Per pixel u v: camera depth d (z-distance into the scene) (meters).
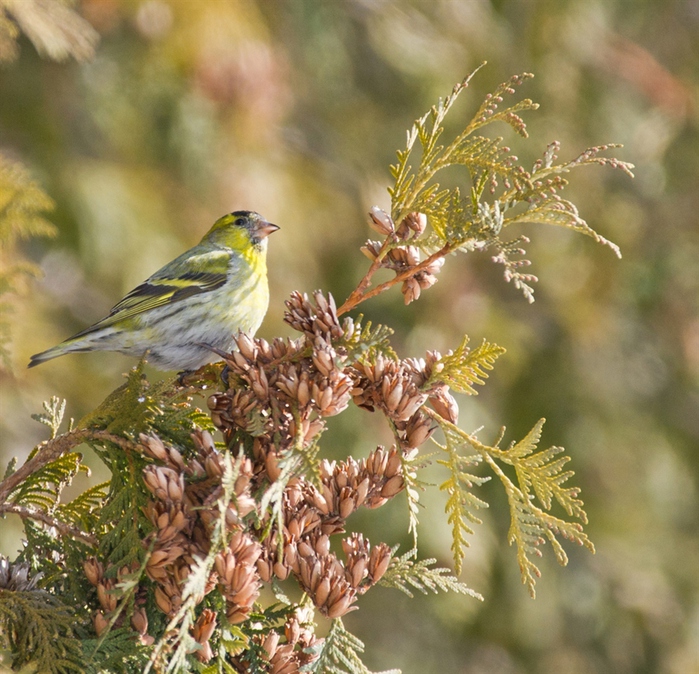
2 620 4.21
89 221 11.91
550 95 15.94
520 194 4.56
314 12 14.83
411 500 4.53
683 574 16.33
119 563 4.17
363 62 15.60
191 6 12.52
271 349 4.40
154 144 13.06
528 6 16.14
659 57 18.53
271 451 4.12
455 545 4.54
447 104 4.86
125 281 11.99
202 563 3.76
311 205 13.99
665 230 18.03
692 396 17.91
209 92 12.89
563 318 16.44
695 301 18.02
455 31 15.75
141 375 4.54
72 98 12.67
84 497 4.90
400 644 14.16
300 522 4.27
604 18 17.44
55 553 4.61
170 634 3.78
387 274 14.59
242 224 8.48
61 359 11.12
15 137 11.99
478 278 15.66
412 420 4.58
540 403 15.91
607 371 16.97
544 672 14.66
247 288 8.21
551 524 4.42
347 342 4.32
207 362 8.13
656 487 16.86
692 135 18.02
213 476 4.02
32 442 10.54
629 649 15.46
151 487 3.96
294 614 4.54
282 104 13.64
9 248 7.48
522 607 14.64
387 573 4.57
